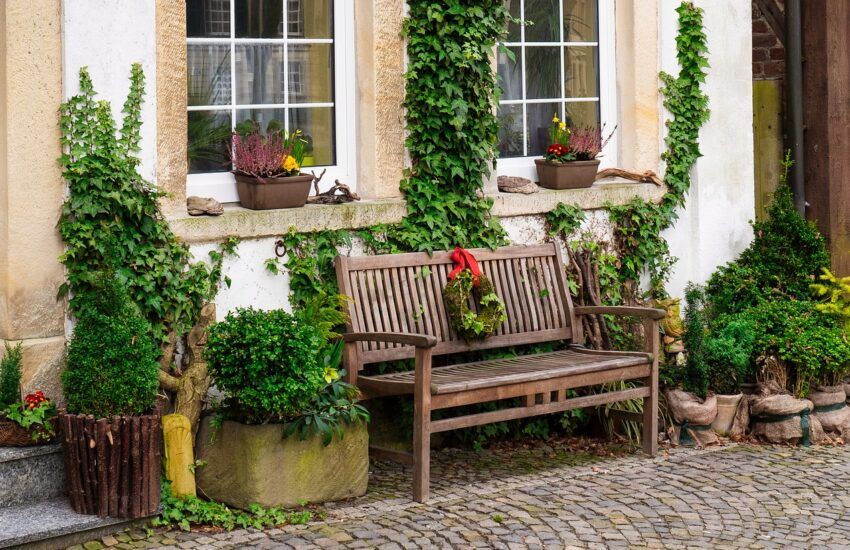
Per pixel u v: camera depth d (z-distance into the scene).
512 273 7.09
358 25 6.86
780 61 9.44
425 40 6.90
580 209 7.65
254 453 5.57
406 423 6.89
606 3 8.07
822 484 6.33
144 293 5.93
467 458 6.83
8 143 5.51
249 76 6.62
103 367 5.32
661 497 6.03
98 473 5.25
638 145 8.04
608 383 7.21
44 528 5.10
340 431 5.79
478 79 7.06
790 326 7.48
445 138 7.02
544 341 7.20
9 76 5.48
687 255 8.28
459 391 6.00
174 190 6.10
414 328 6.62
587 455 6.93
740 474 6.50
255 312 5.71
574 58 7.99
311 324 6.06
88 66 5.71
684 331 7.72
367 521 5.55
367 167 6.89
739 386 7.40
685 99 8.16
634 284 7.96
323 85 6.88
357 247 6.74
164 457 5.62
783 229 8.33
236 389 5.59
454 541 5.28
